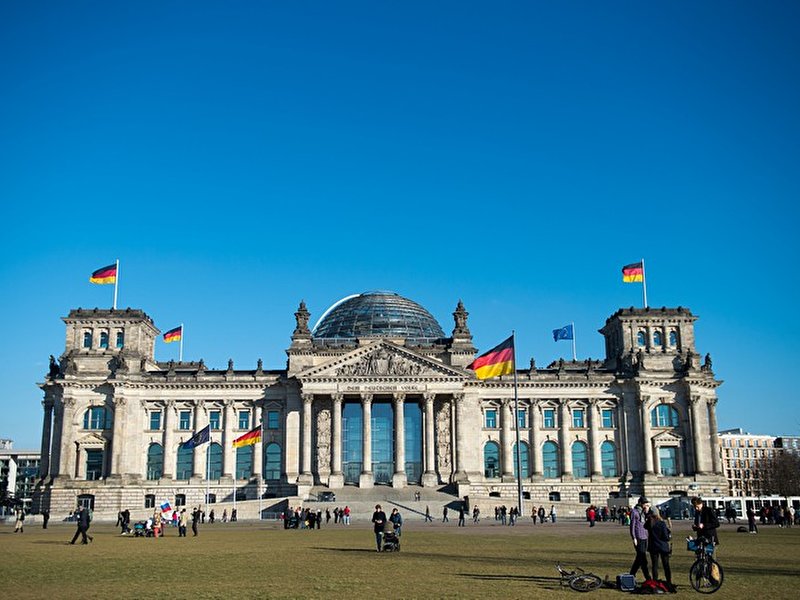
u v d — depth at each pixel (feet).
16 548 242.99
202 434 470.80
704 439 589.32
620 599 131.75
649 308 610.65
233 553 220.02
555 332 589.73
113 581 154.61
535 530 345.92
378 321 648.38
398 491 539.70
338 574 164.35
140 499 572.10
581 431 593.42
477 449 577.43
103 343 595.47
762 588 142.72
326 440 575.79
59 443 571.28
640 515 145.48
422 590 140.15
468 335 603.67
